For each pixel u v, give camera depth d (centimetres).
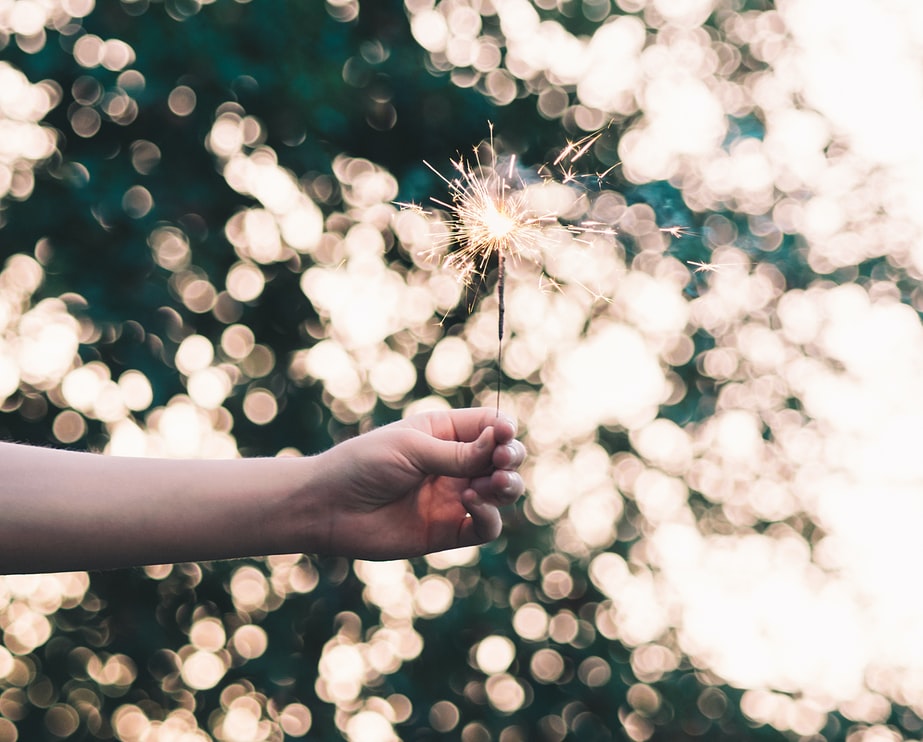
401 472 150
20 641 337
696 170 352
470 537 157
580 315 351
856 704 396
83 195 311
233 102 314
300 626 348
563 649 369
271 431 339
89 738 341
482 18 333
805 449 379
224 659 343
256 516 148
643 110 350
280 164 321
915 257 369
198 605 342
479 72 329
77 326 320
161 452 328
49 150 314
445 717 363
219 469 149
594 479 365
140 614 339
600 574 369
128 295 322
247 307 334
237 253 328
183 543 146
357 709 354
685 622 379
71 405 324
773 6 363
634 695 374
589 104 338
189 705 345
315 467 150
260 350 337
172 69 310
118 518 142
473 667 363
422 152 324
